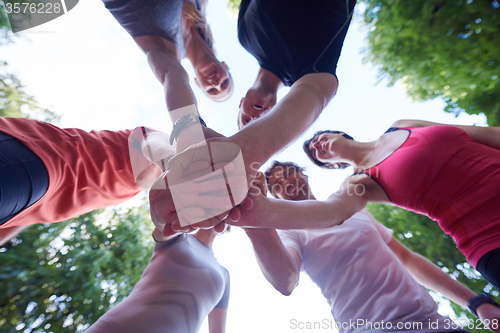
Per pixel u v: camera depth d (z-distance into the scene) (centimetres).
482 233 95
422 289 121
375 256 129
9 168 69
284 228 75
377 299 114
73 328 184
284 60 120
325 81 89
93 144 99
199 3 157
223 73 151
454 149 108
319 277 131
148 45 119
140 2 109
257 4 120
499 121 224
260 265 107
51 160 85
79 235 201
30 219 91
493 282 94
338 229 142
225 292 130
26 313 179
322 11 106
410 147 117
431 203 110
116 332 80
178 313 90
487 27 214
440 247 196
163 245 115
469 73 223
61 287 189
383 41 226
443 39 222
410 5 219
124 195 112
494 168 97
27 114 170
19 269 183
